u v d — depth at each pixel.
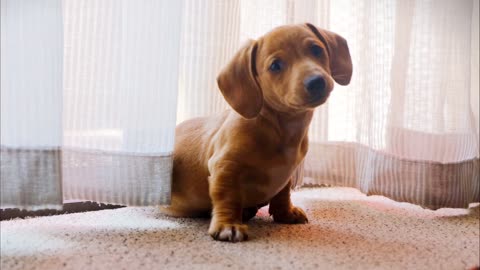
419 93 1.52
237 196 1.20
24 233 1.15
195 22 1.48
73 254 1.01
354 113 1.65
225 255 1.02
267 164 1.20
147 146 1.24
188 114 1.51
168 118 1.24
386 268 0.98
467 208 1.55
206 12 1.48
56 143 1.12
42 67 1.10
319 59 1.17
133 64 1.23
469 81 1.55
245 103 1.16
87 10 1.21
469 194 1.57
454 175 1.50
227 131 1.22
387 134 1.54
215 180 1.20
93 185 1.24
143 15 1.22
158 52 1.23
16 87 1.09
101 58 1.22
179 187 1.31
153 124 1.24
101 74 1.22
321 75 1.07
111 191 1.24
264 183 1.23
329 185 1.80
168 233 1.19
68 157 1.23
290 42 1.15
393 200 1.58
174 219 1.35
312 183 1.72
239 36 1.57
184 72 1.50
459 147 1.52
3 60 1.08
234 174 1.19
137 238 1.14
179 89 1.50
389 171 1.54
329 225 1.31
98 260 0.98
